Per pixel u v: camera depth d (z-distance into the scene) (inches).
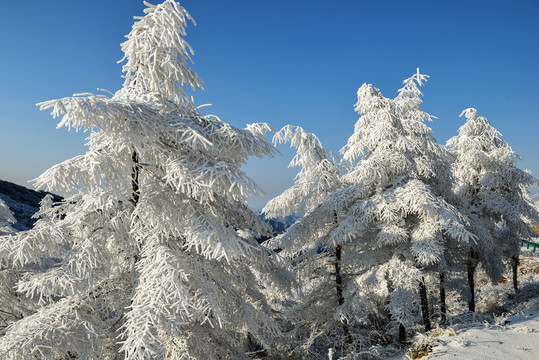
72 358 218.8
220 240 195.6
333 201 400.5
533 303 404.8
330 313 435.8
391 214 352.8
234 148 219.6
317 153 455.8
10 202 987.9
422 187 360.2
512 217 539.2
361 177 372.5
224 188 199.6
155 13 236.1
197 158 215.0
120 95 224.8
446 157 467.5
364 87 433.1
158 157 226.8
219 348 264.1
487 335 197.2
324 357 410.9
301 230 421.1
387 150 395.2
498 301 634.2
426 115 503.2
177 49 238.8
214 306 206.2
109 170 196.2
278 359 437.1
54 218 238.5
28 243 197.0
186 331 243.9
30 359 178.4
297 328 435.8
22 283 190.9
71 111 163.8
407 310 333.7
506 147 596.4
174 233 226.2
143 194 227.5
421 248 345.7
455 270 436.1
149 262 210.7
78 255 200.1
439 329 229.3
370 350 290.2
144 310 182.5
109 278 238.2
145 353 167.6
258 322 261.1
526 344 177.0
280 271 311.7
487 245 483.2
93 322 215.2
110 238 233.6
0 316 287.7
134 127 193.3
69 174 179.0
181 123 200.4
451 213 346.0
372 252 397.7
